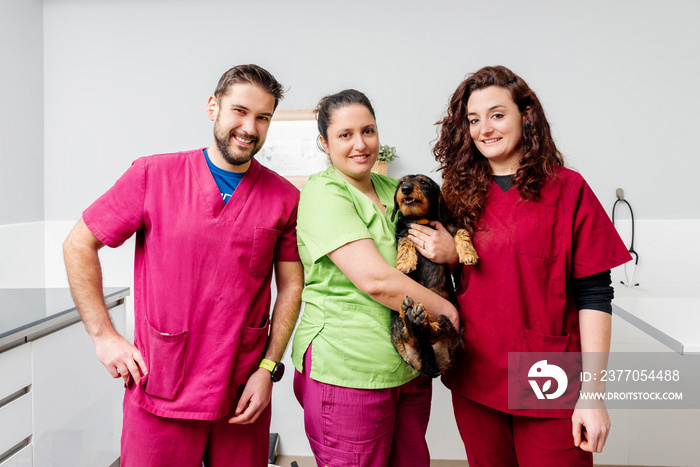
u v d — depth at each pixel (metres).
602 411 1.21
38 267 2.72
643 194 2.53
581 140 2.55
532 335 1.29
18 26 2.59
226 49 2.70
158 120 2.75
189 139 2.74
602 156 2.54
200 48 2.71
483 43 2.59
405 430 1.46
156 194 1.32
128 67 2.74
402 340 1.28
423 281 1.50
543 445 1.29
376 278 1.24
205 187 1.33
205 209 1.31
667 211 2.52
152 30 2.73
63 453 2.01
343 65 2.65
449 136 1.47
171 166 1.35
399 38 2.62
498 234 1.33
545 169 1.30
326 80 2.66
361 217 1.39
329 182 1.38
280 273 1.51
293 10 2.66
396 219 1.51
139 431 1.29
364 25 2.63
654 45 2.50
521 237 1.30
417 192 1.42
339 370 1.32
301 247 1.42
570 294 1.35
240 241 1.32
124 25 2.74
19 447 1.81
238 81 1.27
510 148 1.32
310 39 2.66
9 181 2.54
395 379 1.34
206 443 1.36
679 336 1.58
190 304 1.29
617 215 2.54
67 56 2.76
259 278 1.37
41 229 2.75
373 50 2.64
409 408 1.46
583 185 1.30
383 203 1.52
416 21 2.61
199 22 2.71
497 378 1.33
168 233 1.30
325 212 1.32
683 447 2.50
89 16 2.74
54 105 2.78
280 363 1.43
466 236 1.36
